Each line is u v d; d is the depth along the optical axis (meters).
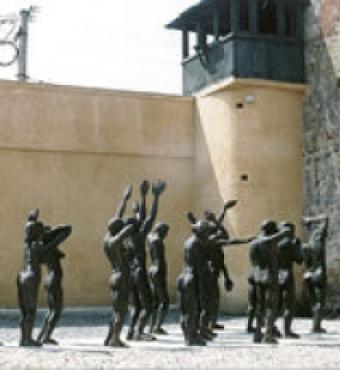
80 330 22.09
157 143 32.03
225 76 30.58
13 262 29.64
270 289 17.62
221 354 15.28
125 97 31.72
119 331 16.66
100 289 30.58
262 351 15.93
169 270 31.55
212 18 32.97
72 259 30.33
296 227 30.42
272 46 30.56
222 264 19.78
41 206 30.25
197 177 32.25
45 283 17.47
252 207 29.91
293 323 24.73
